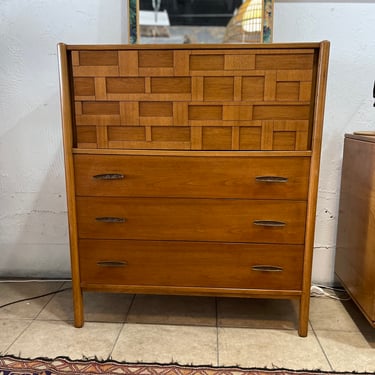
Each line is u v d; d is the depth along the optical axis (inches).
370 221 57.1
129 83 54.3
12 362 53.3
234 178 55.8
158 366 52.6
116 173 57.1
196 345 57.6
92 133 56.4
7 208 78.9
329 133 71.2
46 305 69.7
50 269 81.4
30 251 80.7
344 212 69.3
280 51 51.7
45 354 55.2
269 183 55.6
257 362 53.5
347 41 67.9
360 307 61.2
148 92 54.4
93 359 54.1
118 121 55.6
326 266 76.9
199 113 54.5
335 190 73.4
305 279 57.9
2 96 74.1
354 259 64.1
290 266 58.1
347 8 66.9
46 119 74.8
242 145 55.1
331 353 55.7
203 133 55.0
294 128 53.9
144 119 55.2
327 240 75.6
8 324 63.1
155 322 64.1
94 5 69.6
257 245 57.9
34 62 72.6
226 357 54.7
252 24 66.1
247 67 52.5
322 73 51.3
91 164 57.1
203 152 55.2
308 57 51.7
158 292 60.8
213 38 67.4
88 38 71.0
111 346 57.2
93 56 54.0
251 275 59.0
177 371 51.5
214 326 62.9
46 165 76.8
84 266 60.7
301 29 67.9
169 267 59.9
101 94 55.0
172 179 56.6
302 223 56.4
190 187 56.7
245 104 53.6
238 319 65.2
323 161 72.4
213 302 71.2
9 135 75.7
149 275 60.4
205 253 58.9
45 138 75.6
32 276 81.7
